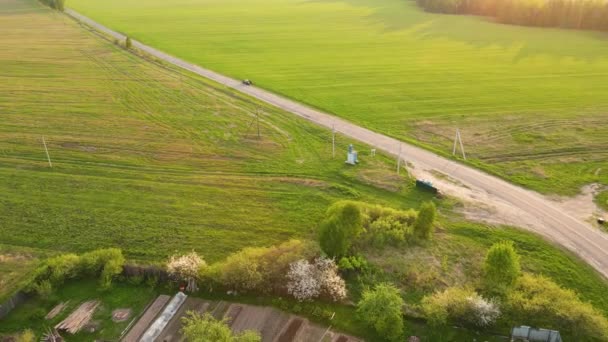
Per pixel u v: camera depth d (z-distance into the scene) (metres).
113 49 128.25
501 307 39.78
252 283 41.94
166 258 47.38
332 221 44.47
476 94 91.44
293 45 134.12
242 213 54.50
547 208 54.44
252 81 100.75
